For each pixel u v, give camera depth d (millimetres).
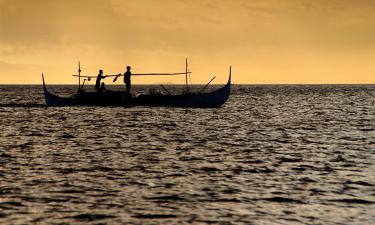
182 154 122812
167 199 77938
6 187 84625
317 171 100625
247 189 84688
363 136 165250
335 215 70188
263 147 136750
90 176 94375
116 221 67375
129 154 122312
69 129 184625
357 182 90312
